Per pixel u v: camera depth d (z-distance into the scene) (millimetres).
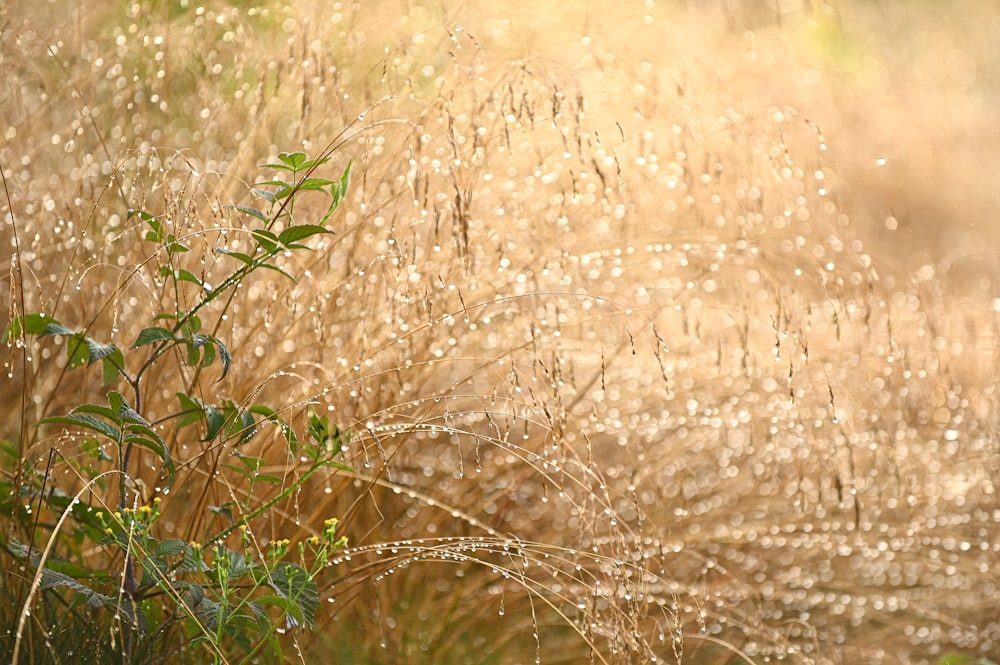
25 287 2754
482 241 3078
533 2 4164
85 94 3189
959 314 4289
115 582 2180
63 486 2686
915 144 6641
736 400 3318
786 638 2922
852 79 6695
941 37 8898
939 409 3707
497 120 2904
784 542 3115
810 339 3691
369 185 2945
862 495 3396
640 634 2396
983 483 3543
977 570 3342
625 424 3215
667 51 4238
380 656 2744
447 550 2408
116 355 2133
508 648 2883
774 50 5621
